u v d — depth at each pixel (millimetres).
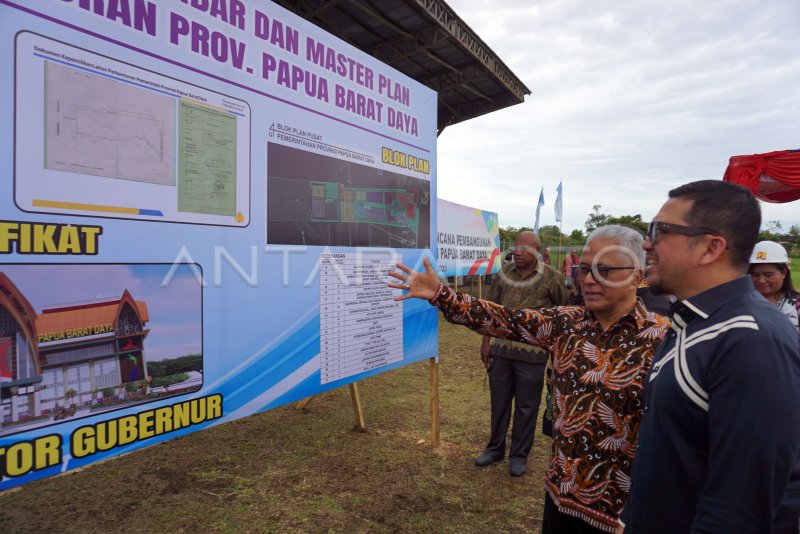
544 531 1749
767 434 907
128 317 1748
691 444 1064
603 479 1523
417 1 7723
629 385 1510
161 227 1848
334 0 7535
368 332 3006
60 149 1545
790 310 3102
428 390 5281
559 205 13836
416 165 3475
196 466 3281
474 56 9664
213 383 2068
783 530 1065
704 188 1142
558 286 3432
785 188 7285
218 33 2061
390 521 2699
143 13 1776
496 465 3449
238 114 2156
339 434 3924
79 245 1602
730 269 1106
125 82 1721
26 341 1486
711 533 939
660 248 1180
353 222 2877
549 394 2318
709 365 1024
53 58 1522
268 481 3092
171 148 1878
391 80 3189
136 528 2520
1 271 1427
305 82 2521
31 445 1507
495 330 1855
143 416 1808
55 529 2486
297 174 2480
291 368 2461
